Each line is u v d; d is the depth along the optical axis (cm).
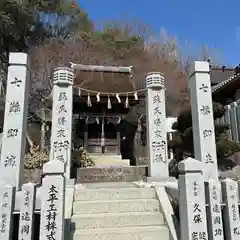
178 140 1065
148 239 475
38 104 1480
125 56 2244
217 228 424
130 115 1434
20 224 402
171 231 473
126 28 2692
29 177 797
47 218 389
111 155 1350
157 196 595
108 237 467
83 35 1906
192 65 611
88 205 550
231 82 1247
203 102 577
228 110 1198
